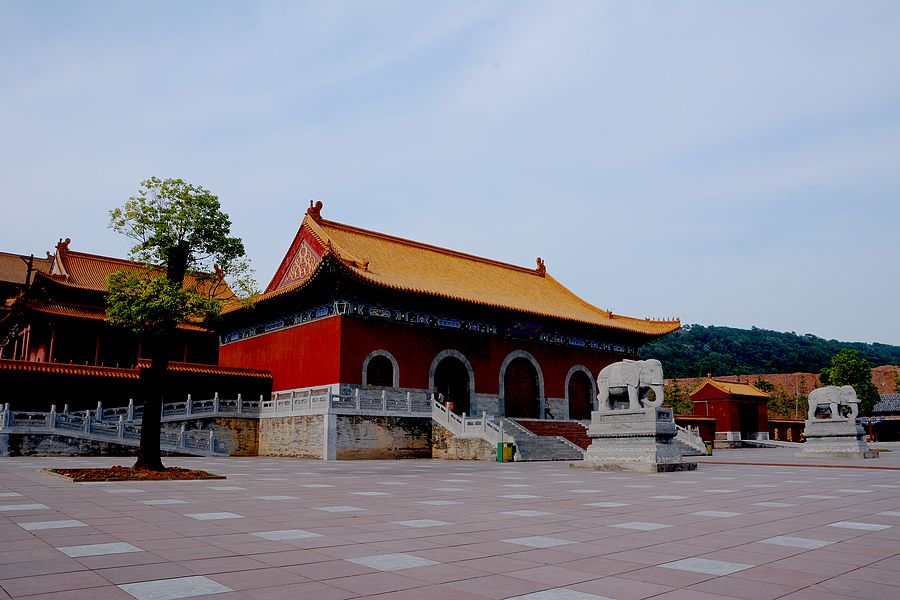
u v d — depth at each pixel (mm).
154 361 22516
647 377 27062
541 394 51406
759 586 6910
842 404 39750
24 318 51781
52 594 6246
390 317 42875
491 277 56594
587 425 48719
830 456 38906
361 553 8461
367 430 37156
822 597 6484
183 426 38406
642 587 6840
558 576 7301
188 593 6363
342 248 44969
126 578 6926
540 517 11992
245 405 42219
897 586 6930
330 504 13766
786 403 98688
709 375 69250
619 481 20844
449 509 13086
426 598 6332
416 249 53656
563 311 54594
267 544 8977
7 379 38156
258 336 48500
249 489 17000
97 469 21359
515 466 30219
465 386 46656
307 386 42062
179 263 23734
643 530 10531
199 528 10273
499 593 6547
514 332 50188
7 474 20625
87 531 9867
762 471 26531
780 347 194375
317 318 42375
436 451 39688
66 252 56688
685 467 26500
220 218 24016
